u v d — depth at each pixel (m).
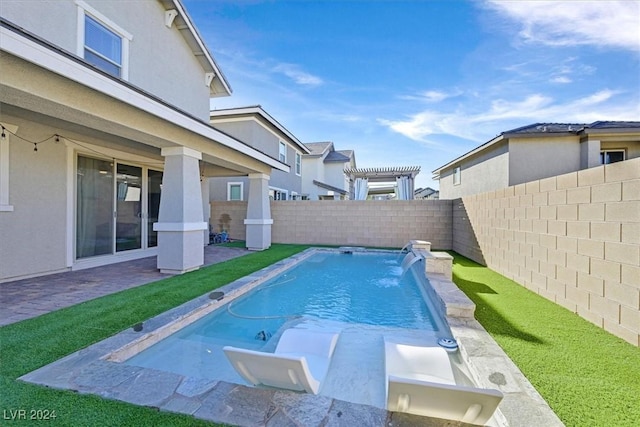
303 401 2.58
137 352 3.66
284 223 14.25
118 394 2.63
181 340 4.40
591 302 4.43
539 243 5.86
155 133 6.20
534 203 6.07
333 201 13.73
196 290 5.78
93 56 7.68
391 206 13.19
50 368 3.01
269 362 2.56
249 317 5.59
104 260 8.50
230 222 15.01
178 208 7.14
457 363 3.63
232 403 2.54
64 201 7.39
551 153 12.71
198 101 12.05
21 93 4.04
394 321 5.44
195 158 7.51
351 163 34.16
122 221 9.20
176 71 10.77
